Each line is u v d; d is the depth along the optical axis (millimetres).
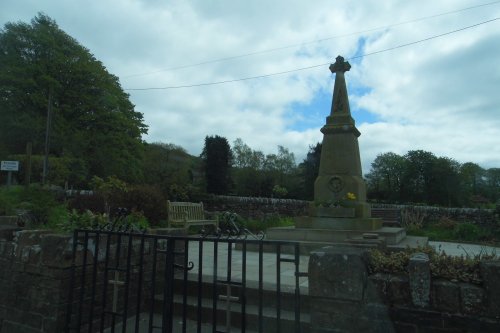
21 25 28938
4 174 19469
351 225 8844
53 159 21844
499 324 2719
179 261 5586
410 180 42812
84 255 3844
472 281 2908
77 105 30188
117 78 33875
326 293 3053
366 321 2975
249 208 19219
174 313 4531
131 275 4660
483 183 47000
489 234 14461
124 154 30938
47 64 29031
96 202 8664
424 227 17016
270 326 3973
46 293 3924
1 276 4352
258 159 46406
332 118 9977
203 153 42250
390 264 3176
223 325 4207
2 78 26859
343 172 9633
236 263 6617
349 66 10258
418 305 2926
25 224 5715
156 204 10016
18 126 26422
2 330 4195
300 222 9234
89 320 3793
